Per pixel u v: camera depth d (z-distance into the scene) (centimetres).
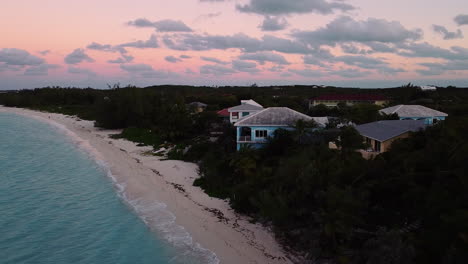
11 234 2619
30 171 4509
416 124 3606
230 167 3688
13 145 6494
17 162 5050
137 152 5559
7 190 3691
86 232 2633
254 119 4188
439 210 1719
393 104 8400
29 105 16275
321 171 2395
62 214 3002
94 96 15825
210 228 2592
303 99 10681
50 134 7988
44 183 3944
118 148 6000
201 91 17112
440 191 1772
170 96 9744
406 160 2216
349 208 1972
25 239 2536
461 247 1491
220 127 6050
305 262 2064
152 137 6706
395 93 11150
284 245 2284
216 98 10306
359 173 2300
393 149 2848
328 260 2011
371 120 4934
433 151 2120
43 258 2264
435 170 2006
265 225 2594
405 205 2041
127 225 2734
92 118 11100
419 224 1891
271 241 2358
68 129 8881
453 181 1791
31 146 6397
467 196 1659
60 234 2611
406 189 2030
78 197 3444
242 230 2542
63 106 15100
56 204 3253
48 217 2939
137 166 4559
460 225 1518
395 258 1634
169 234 2539
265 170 2947
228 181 3522
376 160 2438
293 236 2327
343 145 3109
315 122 4128
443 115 4950
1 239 2536
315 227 2219
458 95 10838
